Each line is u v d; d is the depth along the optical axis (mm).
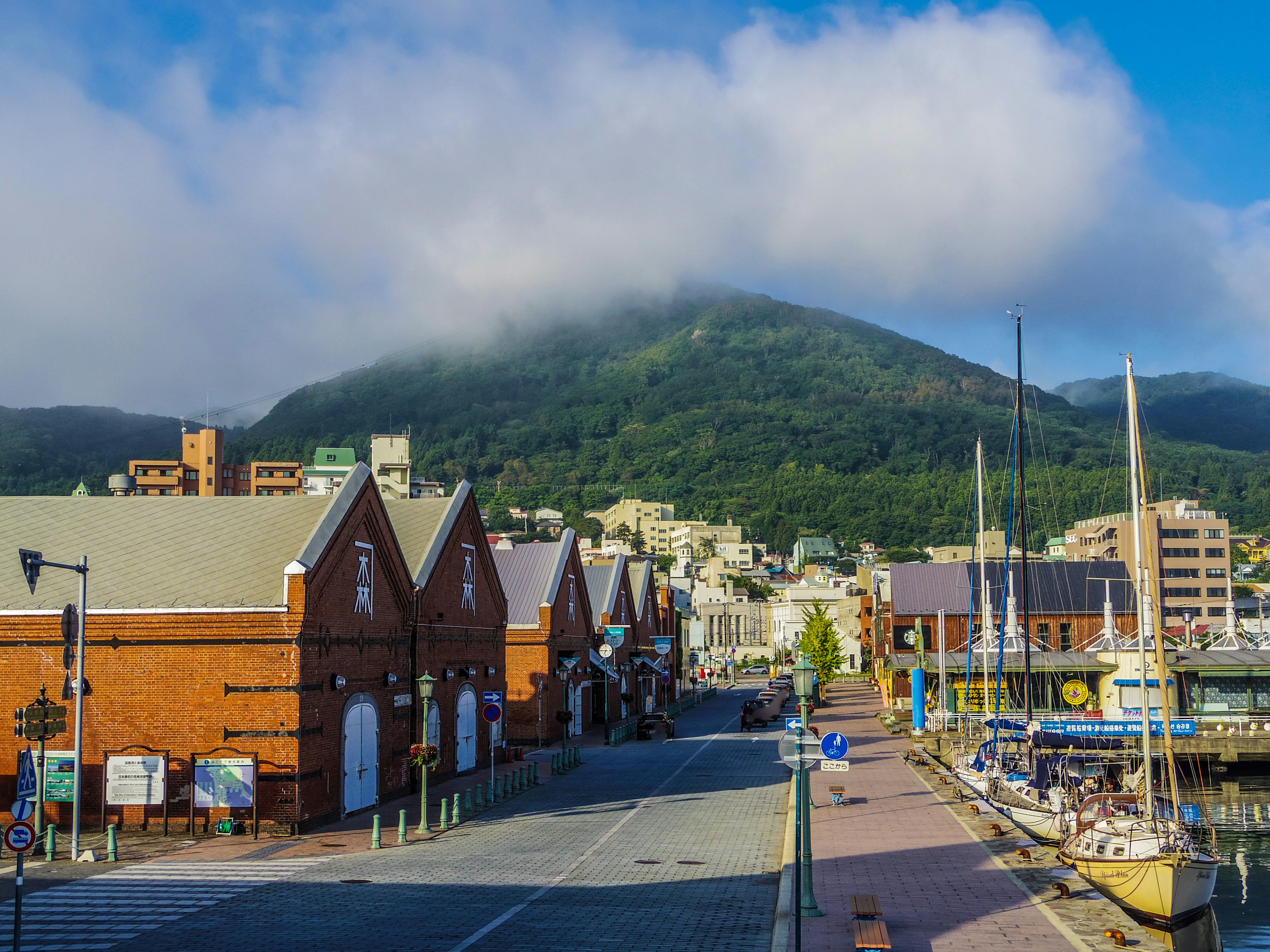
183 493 185750
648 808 35781
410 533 43906
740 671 193875
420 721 39594
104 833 29953
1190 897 22359
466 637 45719
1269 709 72375
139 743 30562
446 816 32562
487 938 18234
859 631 170125
